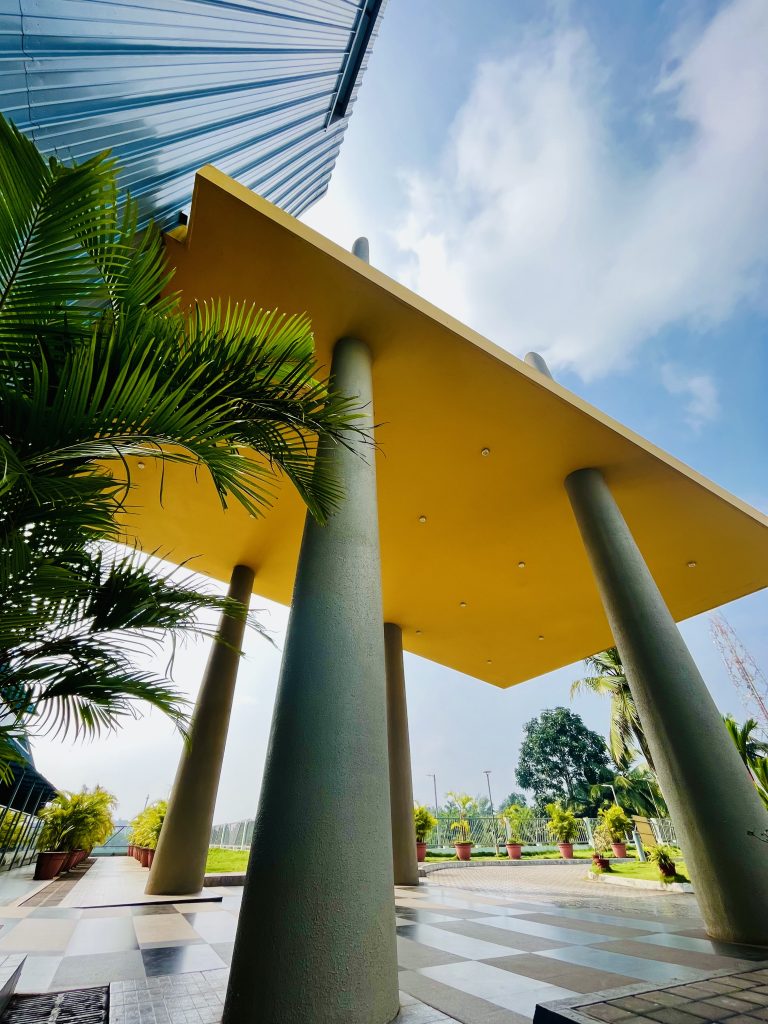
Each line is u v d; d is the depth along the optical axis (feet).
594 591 30.48
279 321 7.77
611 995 6.27
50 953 9.59
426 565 27.99
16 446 5.30
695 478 20.12
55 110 11.27
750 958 9.45
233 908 16.80
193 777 22.26
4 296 5.35
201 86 20.01
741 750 21.91
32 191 5.12
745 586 26.66
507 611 32.78
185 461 6.21
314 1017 5.53
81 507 6.32
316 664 8.36
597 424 18.42
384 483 21.84
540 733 111.65
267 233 13.20
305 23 30.66
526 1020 6.25
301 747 7.50
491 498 22.71
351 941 6.16
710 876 12.05
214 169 12.60
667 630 15.51
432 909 16.99
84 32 11.99
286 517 24.49
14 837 37.40
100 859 71.51
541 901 19.72
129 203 6.58
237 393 6.81
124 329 6.30
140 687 7.29
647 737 14.62
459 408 18.08
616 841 46.65
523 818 69.21
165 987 7.42
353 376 14.07
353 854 6.77
